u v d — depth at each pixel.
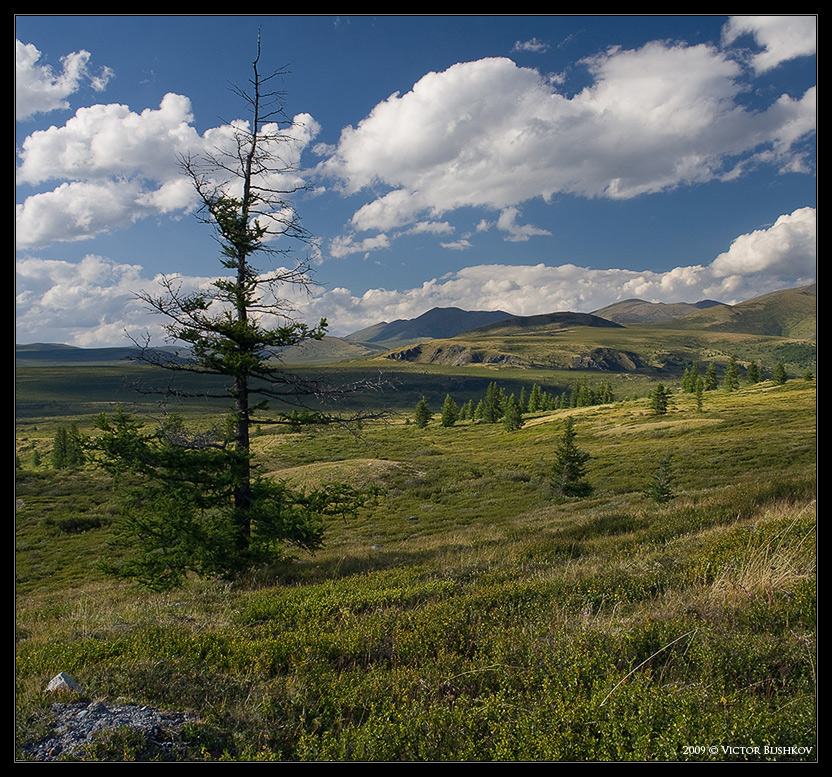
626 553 9.19
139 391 13.16
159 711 4.15
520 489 41.38
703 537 9.27
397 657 5.37
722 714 3.42
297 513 13.89
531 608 6.47
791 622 4.83
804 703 3.40
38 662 5.28
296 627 7.02
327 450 61.94
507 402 98.94
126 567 12.55
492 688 4.46
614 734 3.31
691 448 48.84
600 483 41.34
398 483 44.53
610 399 134.75
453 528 28.41
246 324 13.61
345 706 4.34
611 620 5.33
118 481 13.44
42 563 28.05
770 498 12.84
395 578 9.75
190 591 11.65
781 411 67.06
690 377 128.38
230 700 4.46
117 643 6.13
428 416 113.19
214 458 13.18
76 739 3.64
